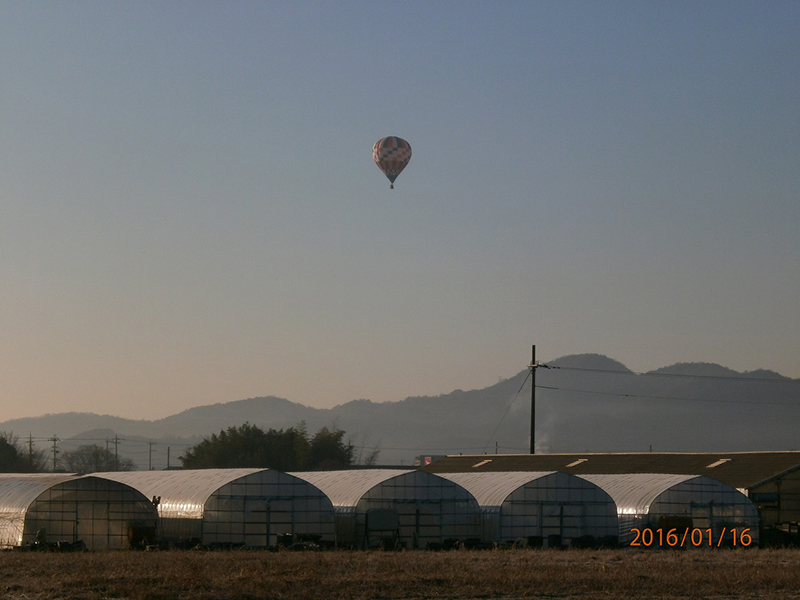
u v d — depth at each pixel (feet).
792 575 133.80
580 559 162.40
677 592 120.37
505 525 213.25
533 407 314.35
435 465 336.29
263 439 483.10
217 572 135.54
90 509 202.18
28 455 542.98
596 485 223.30
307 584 123.44
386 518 208.54
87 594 114.01
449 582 125.80
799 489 236.43
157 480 231.50
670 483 219.61
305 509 207.10
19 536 197.98
